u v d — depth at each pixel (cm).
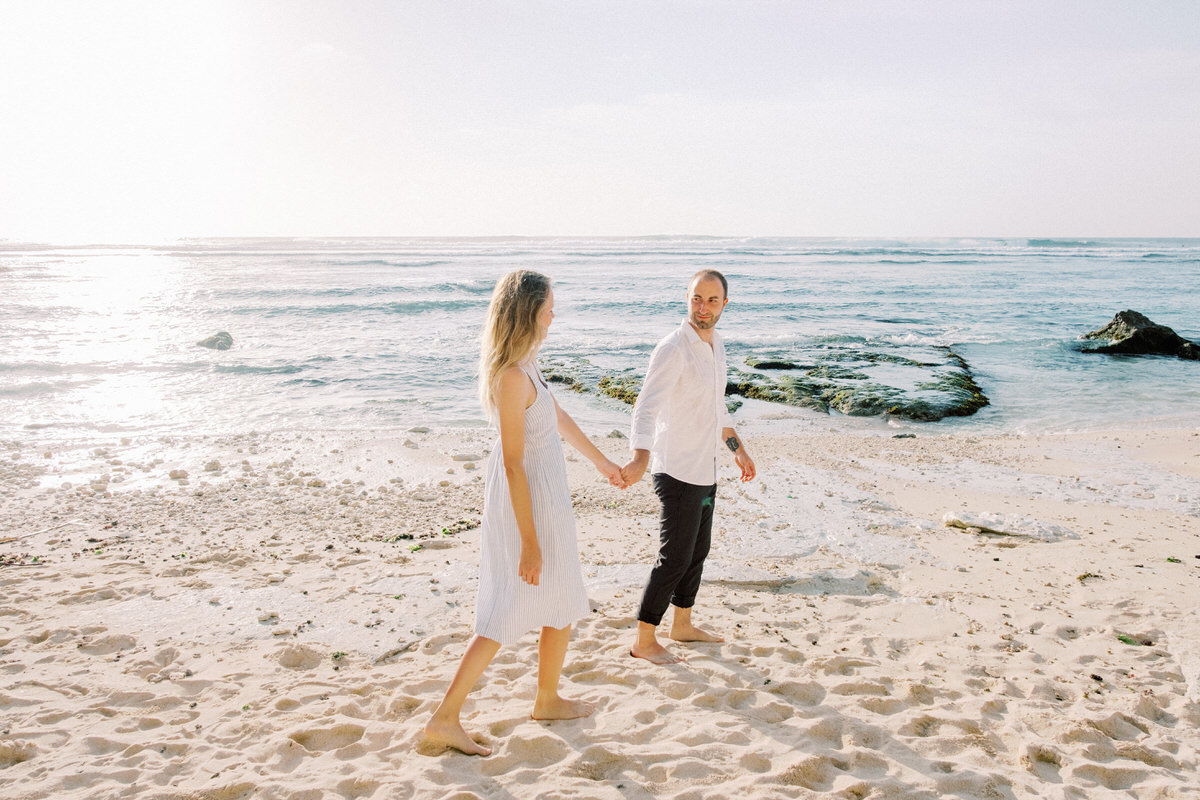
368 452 858
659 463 347
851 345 1753
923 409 1132
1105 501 660
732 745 277
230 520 604
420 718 300
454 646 379
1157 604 425
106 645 374
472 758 270
